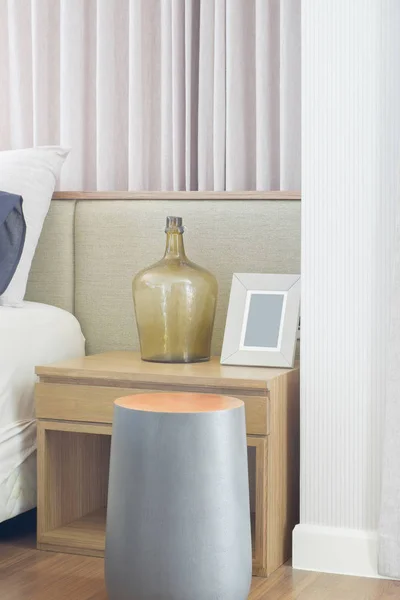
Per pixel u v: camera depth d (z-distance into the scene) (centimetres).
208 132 257
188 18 257
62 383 206
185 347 217
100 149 271
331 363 196
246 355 212
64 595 178
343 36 193
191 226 241
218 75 253
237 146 253
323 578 190
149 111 268
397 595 178
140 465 163
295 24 246
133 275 248
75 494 223
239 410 170
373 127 191
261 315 215
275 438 194
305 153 197
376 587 184
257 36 249
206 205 240
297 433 210
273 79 252
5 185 245
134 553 163
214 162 255
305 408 198
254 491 236
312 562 196
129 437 165
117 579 165
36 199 248
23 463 212
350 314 194
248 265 236
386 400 186
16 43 283
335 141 194
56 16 281
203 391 194
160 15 266
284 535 202
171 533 161
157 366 210
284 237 233
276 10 251
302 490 199
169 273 217
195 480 161
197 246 240
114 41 271
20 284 240
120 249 249
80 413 203
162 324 216
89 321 253
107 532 170
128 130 272
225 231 238
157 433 162
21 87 284
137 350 248
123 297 249
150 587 162
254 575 191
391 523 187
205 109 256
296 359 228
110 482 170
